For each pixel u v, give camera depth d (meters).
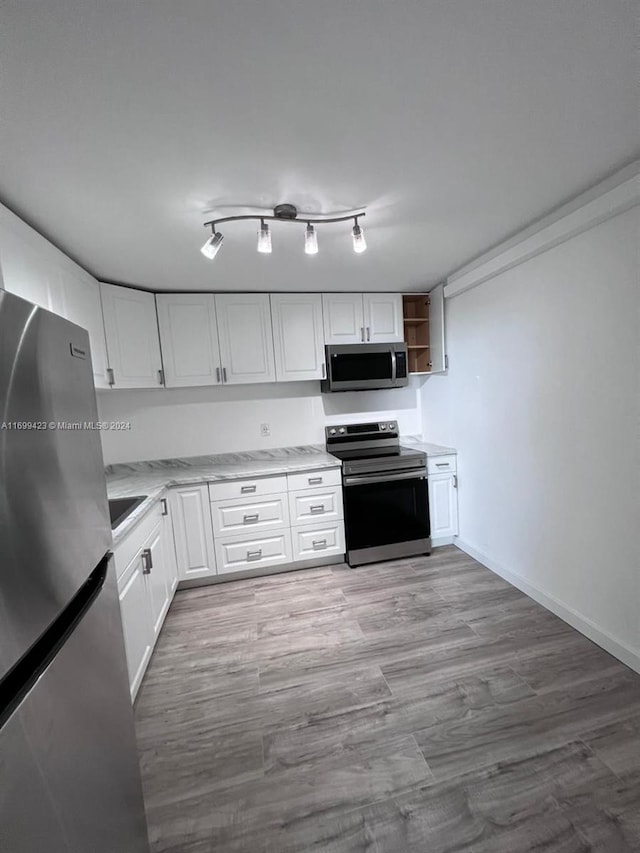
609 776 1.23
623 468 1.68
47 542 0.67
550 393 2.04
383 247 2.12
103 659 0.88
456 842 1.08
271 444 3.25
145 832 1.01
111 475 2.80
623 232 1.58
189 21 0.80
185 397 3.05
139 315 2.54
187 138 1.15
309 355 2.95
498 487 2.54
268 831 1.13
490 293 2.44
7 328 0.60
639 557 1.64
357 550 2.88
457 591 2.43
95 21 0.78
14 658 0.55
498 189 1.59
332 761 1.34
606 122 1.20
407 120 1.14
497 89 1.04
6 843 0.50
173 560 2.53
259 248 1.59
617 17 0.84
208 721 1.54
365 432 3.43
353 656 1.88
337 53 0.90
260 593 2.55
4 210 1.40
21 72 0.88
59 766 0.64
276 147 1.22
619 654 1.74
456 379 2.91
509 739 1.38
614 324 1.66
